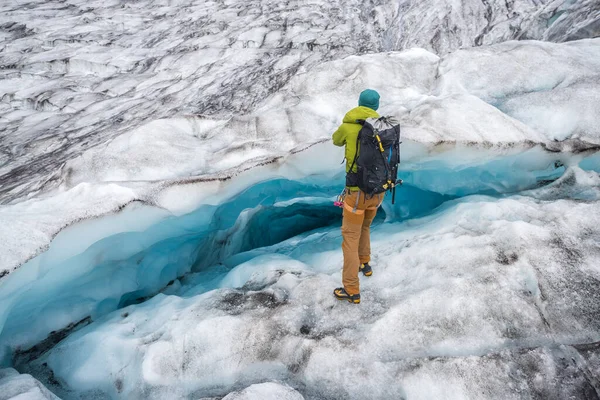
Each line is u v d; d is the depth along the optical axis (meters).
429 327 2.62
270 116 4.63
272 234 7.00
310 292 3.11
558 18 8.30
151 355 2.77
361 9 14.25
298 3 14.90
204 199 3.65
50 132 8.89
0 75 12.32
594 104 4.10
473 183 4.44
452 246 3.27
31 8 18.17
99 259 3.56
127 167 3.94
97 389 2.84
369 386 2.33
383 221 5.36
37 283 3.02
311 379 2.45
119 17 16.36
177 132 4.48
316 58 10.19
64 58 12.67
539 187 4.10
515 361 2.29
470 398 2.16
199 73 11.05
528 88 4.82
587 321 2.56
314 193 5.48
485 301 2.73
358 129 2.63
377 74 5.22
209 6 16.52
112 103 10.23
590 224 3.24
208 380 2.61
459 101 4.22
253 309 3.04
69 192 3.45
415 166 4.10
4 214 3.06
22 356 3.28
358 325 2.74
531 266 2.92
